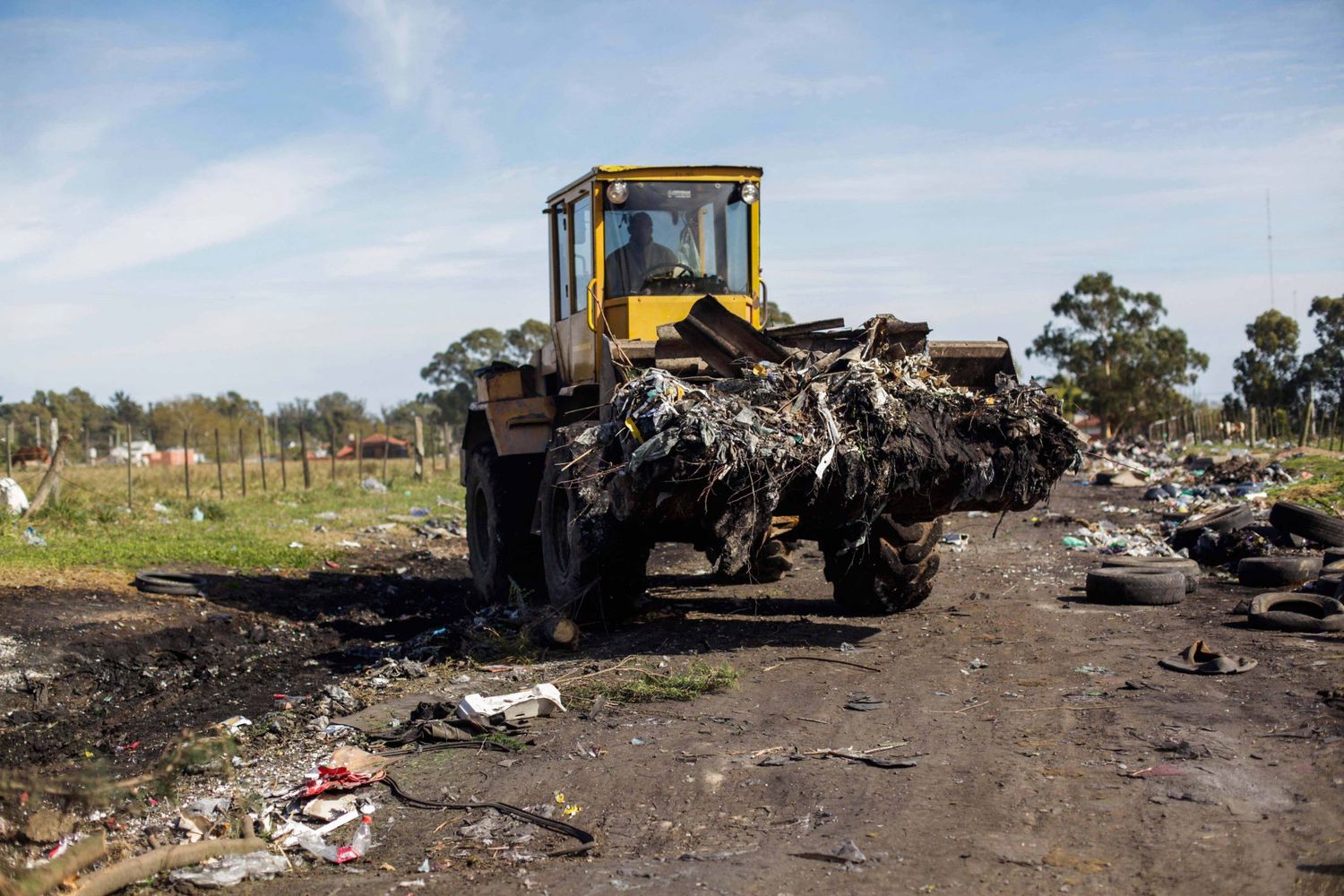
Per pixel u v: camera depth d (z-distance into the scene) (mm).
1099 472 24344
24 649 9320
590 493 8695
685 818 5043
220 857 4848
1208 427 42438
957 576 11742
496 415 11523
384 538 18656
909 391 7949
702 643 8578
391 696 7680
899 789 5145
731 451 7289
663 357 8625
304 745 6637
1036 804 4852
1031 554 13438
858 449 7570
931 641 8422
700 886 4262
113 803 5523
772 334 8891
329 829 5203
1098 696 6516
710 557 9234
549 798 5406
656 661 7996
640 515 7836
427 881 4574
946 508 8141
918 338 8633
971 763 5441
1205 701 6227
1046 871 4195
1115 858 4266
